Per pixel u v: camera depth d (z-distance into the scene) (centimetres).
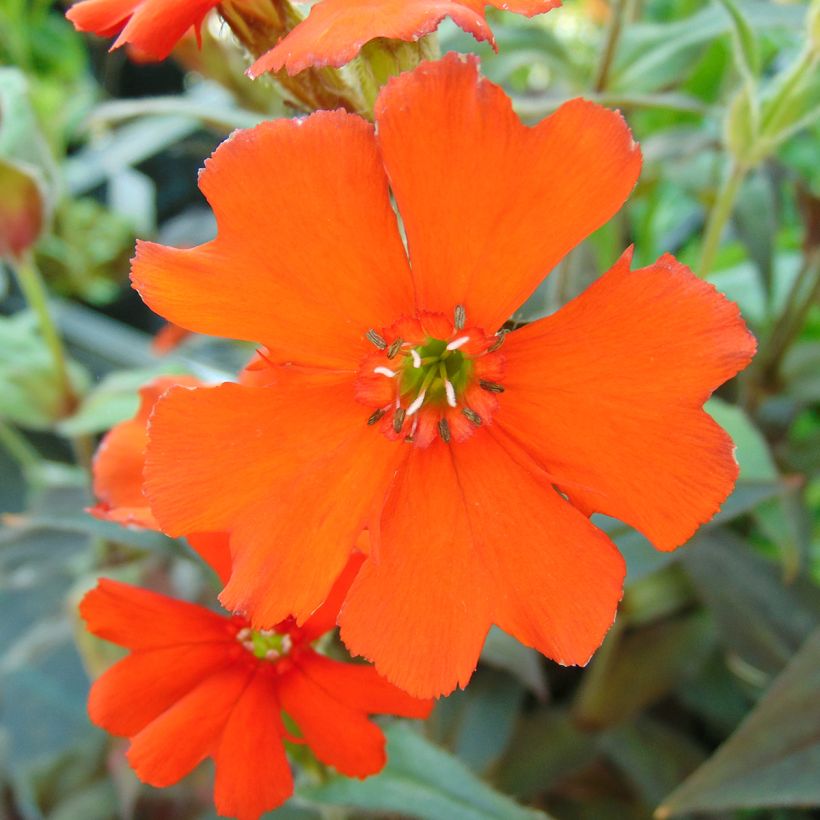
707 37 15
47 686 17
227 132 16
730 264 20
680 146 15
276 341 8
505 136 8
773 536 14
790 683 12
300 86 10
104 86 27
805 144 22
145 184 28
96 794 16
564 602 8
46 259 27
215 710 9
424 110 8
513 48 16
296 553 8
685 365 8
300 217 8
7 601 19
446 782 10
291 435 8
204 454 8
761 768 11
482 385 9
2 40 27
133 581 16
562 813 16
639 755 16
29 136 15
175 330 19
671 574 15
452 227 8
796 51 16
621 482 8
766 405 17
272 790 9
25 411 16
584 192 8
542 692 12
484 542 9
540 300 14
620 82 15
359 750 9
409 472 9
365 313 8
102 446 10
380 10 8
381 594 8
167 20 8
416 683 8
